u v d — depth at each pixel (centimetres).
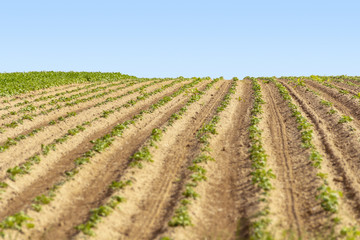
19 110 2894
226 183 1559
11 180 1482
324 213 1230
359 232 1077
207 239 1104
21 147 1992
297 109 2969
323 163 1733
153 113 2922
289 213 1253
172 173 1653
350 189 1438
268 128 2470
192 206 1291
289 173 1641
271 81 5038
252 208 1260
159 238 1075
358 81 4994
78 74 5878
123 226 1184
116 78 5894
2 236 1036
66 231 1127
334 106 3100
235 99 3572
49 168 1708
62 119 2617
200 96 3634
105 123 2591
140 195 1418
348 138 2088
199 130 2341
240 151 1947
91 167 1700
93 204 1319
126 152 1953
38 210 1220
